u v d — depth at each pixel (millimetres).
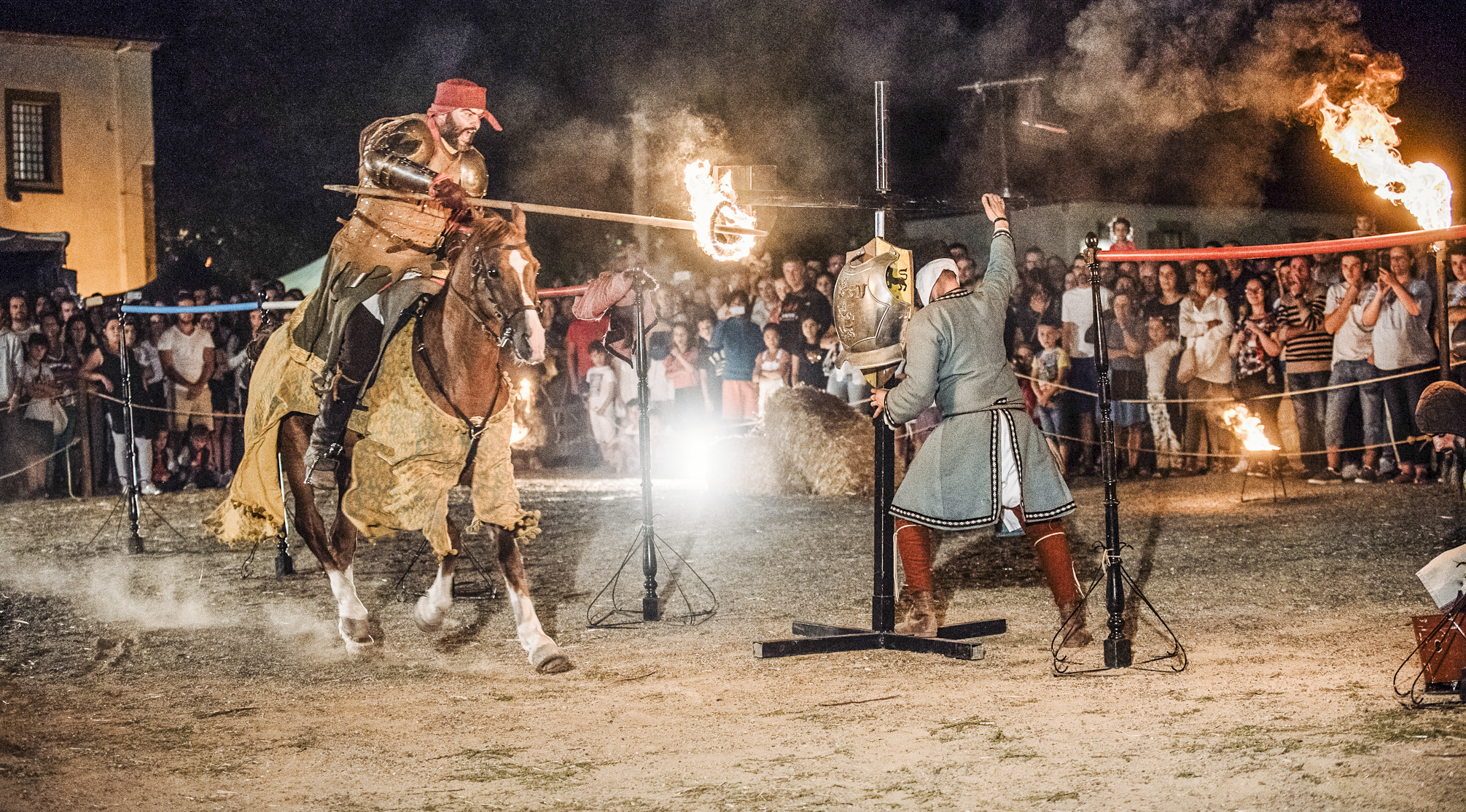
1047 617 6801
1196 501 11344
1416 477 12016
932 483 5988
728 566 8695
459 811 4102
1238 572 7926
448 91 6457
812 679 5664
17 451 13727
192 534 10984
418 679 5938
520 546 9797
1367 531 9281
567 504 12234
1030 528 6062
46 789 4410
